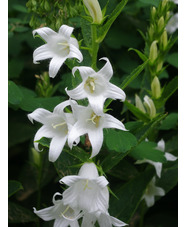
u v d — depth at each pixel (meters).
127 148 0.36
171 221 0.55
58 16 0.38
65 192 0.36
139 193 0.47
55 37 0.36
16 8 0.55
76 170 0.43
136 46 0.57
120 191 0.48
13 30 0.51
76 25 0.44
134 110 0.47
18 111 0.59
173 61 0.54
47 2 0.38
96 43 0.37
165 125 0.52
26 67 0.58
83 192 0.37
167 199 0.57
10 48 0.55
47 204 0.55
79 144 0.48
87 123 0.35
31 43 0.54
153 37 0.47
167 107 0.60
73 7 0.39
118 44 0.56
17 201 0.56
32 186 0.57
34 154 0.52
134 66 0.56
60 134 0.37
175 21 0.56
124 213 0.47
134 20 0.60
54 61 0.35
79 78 0.38
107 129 0.38
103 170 0.39
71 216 0.38
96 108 0.33
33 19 0.41
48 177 0.56
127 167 0.51
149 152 0.44
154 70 0.48
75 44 0.37
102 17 0.37
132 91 0.57
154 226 0.55
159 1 0.47
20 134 0.58
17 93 0.42
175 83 0.48
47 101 0.44
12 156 0.61
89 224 0.38
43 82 0.49
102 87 0.35
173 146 0.56
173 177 0.54
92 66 0.38
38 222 0.52
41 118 0.37
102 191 0.36
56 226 0.38
